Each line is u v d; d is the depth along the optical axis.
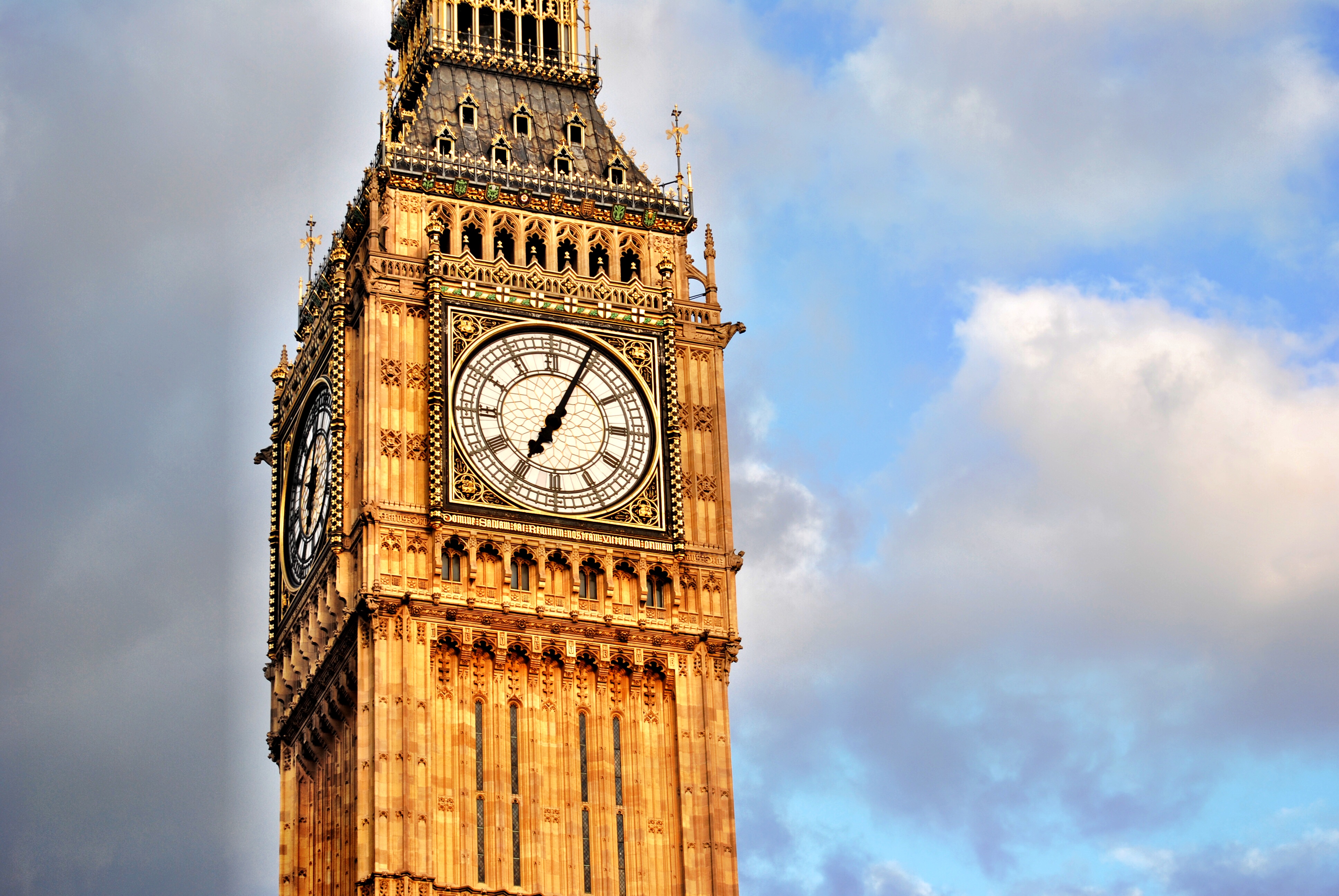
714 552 111.81
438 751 105.75
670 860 107.00
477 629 107.69
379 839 103.25
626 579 110.31
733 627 110.69
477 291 112.69
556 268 115.31
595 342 113.19
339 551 109.25
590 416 112.00
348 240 116.38
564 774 107.06
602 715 108.25
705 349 115.44
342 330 112.81
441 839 104.56
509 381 111.62
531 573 109.19
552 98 122.12
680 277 117.44
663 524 111.19
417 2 125.44
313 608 112.19
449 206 115.50
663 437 112.44
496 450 110.38
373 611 106.56
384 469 109.31
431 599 107.25
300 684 113.19
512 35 125.06
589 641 108.94
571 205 116.94
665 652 109.62
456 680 106.94
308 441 116.19
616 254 116.56
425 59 122.38
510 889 104.62
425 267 113.06
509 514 109.50
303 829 112.94
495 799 105.88
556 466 110.88
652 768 108.12
